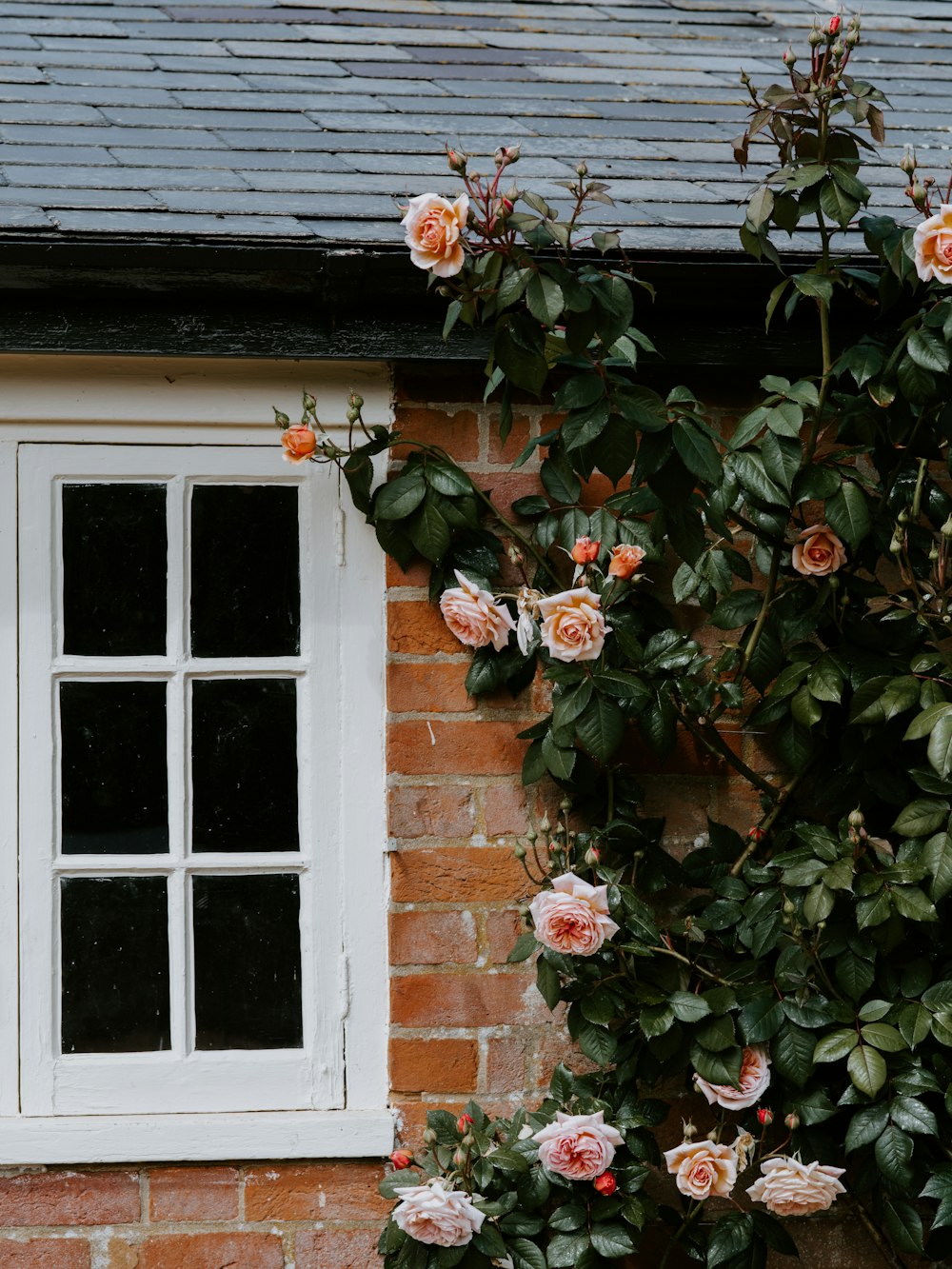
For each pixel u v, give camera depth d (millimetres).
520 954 2832
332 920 3053
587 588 2777
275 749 3066
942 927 2926
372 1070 3051
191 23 4152
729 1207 3072
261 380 3037
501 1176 2842
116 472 3031
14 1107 2988
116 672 3025
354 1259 3004
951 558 2908
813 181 2668
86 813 3027
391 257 2789
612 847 3020
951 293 2865
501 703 3064
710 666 3090
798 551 2922
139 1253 2975
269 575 3068
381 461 3059
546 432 3068
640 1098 3062
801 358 3047
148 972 3033
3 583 3002
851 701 2850
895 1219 2850
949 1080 2846
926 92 3963
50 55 3791
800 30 4543
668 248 2881
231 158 3213
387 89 3775
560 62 4102
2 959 2992
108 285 2828
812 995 2875
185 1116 2994
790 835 3006
